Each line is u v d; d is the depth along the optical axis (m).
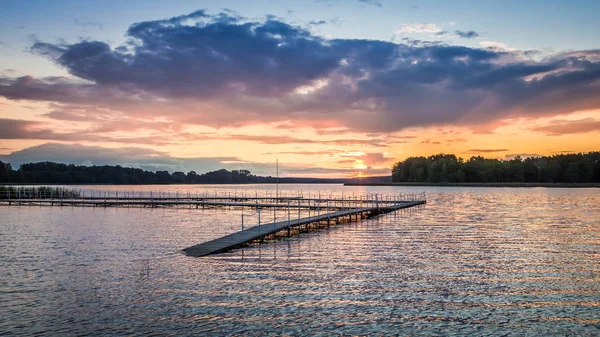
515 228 42.06
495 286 20.66
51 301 18.38
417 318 16.56
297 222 41.41
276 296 19.02
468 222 48.22
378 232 40.16
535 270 23.73
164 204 76.75
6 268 24.20
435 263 25.53
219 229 43.56
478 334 15.16
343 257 27.45
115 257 27.22
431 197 113.25
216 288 20.19
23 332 15.20
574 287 20.50
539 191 147.00
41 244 32.44
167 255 27.89
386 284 20.95
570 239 34.53
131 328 15.52
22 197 88.00
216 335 14.94
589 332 15.34
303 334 15.09
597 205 74.81
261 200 93.19
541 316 16.80
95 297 18.91
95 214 60.88
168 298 18.73
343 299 18.66
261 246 32.06
